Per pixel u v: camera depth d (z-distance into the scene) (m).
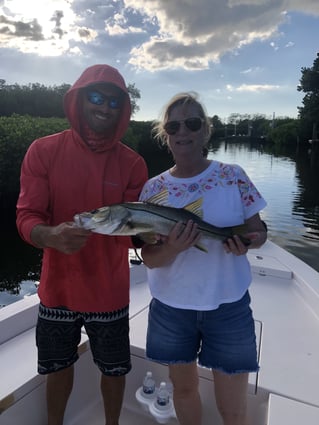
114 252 2.11
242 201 1.99
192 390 2.07
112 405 2.20
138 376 2.57
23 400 2.09
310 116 58.62
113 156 2.17
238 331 1.90
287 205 16.77
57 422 2.21
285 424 1.83
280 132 77.50
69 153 2.06
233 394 1.93
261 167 34.91
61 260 2.05
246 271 2.03
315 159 45.75
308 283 3.33
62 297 2.10
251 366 1.90
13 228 14.20
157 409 2.32
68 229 1.75
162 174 2.14
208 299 1.89
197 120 1.93
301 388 2.12
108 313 2.10
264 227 2.05
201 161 2.05
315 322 2.90
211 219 1.94
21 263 10.41
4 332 2.53
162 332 2.01
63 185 2.04
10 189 16.00
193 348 2.02
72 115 2.08
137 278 3.79
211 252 1.92
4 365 2.26
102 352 2.13
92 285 2.06
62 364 2.12
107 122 2.07
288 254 4.23
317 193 20.11
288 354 2.46
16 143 16.06
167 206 1.97
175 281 1.95
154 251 2.00
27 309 2.70
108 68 2.06
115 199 2.14
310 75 55.25
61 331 2.11
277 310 3.09
